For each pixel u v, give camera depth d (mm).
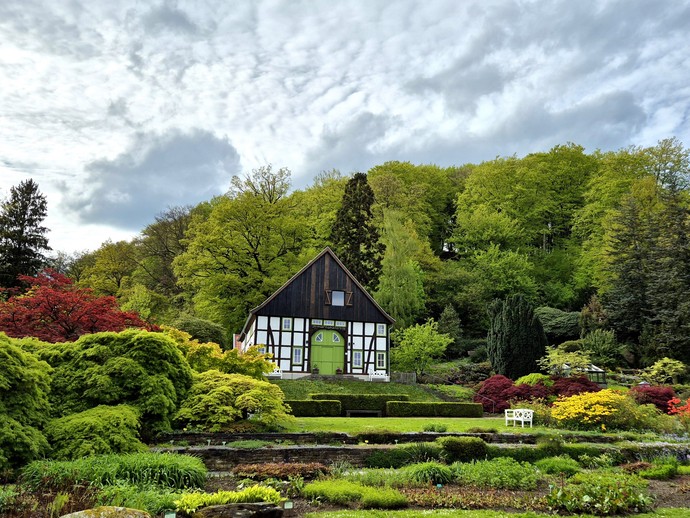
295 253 48188
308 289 38969
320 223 55812
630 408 22578
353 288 39812
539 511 12125
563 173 65938
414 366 41312
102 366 16516
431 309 56125
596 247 56438
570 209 65125
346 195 49844
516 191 65188
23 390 13758
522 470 15086
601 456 17938
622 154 62719
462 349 51000
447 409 27984
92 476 11719
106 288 54938
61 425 14195
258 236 46031
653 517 11750
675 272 42812
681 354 41688
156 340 17422
